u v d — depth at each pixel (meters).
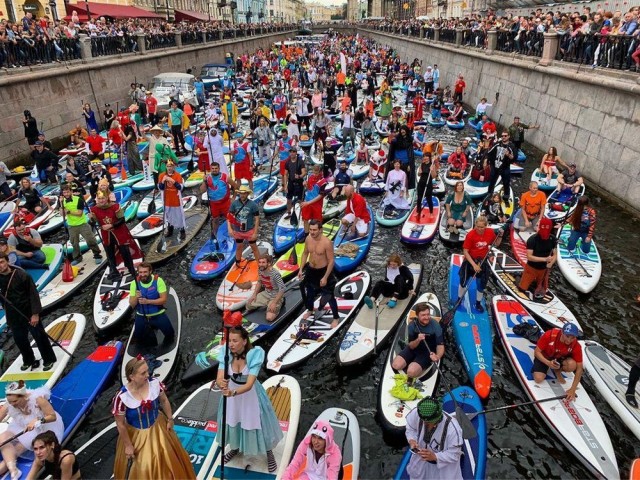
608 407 7.25
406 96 33.59
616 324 9.23
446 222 13.10
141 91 26.22
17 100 18.53
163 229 12.20
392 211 14.20
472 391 7.16
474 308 9.11
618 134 14.87
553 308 9.36
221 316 9.59
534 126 20.06
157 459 4.81
